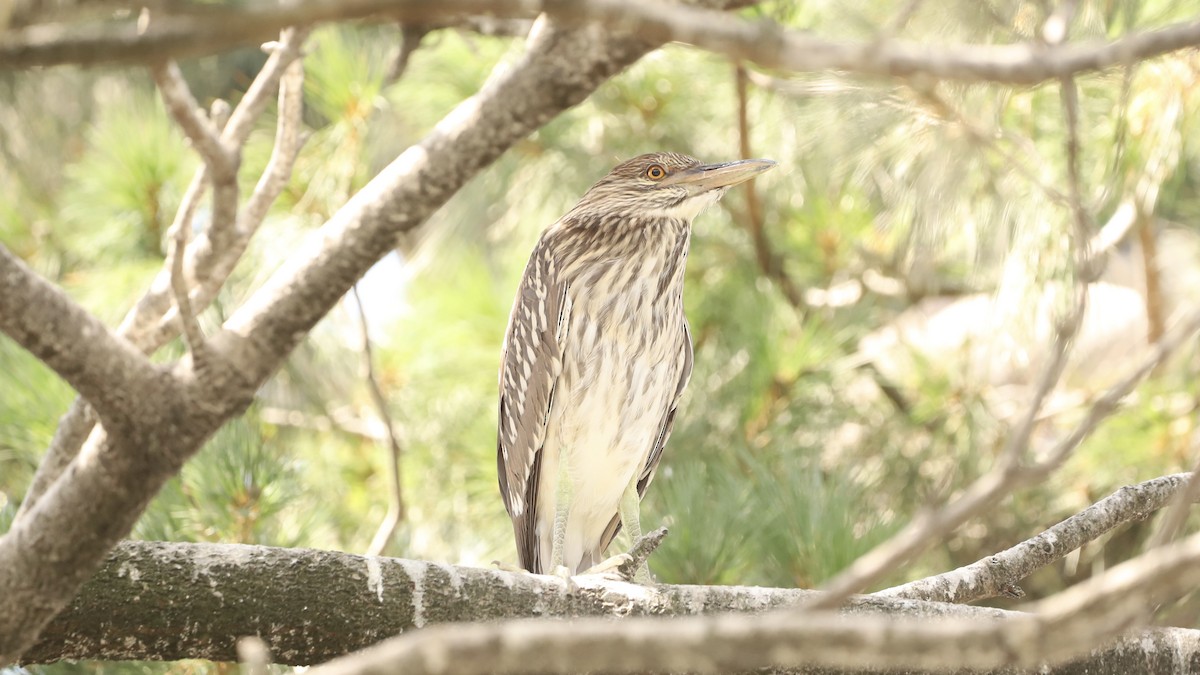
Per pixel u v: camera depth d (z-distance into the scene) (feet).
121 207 32.83
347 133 32.81
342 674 8.98
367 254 13.33
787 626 8.97
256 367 13.55
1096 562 35.12
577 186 36.37
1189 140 30.89
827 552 26.07
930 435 35.55
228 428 25.16
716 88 36.24
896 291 37.60
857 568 9.23
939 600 20.16
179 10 9.39
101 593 16.11
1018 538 34.24
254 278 33.01
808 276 37.24
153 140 32.63
